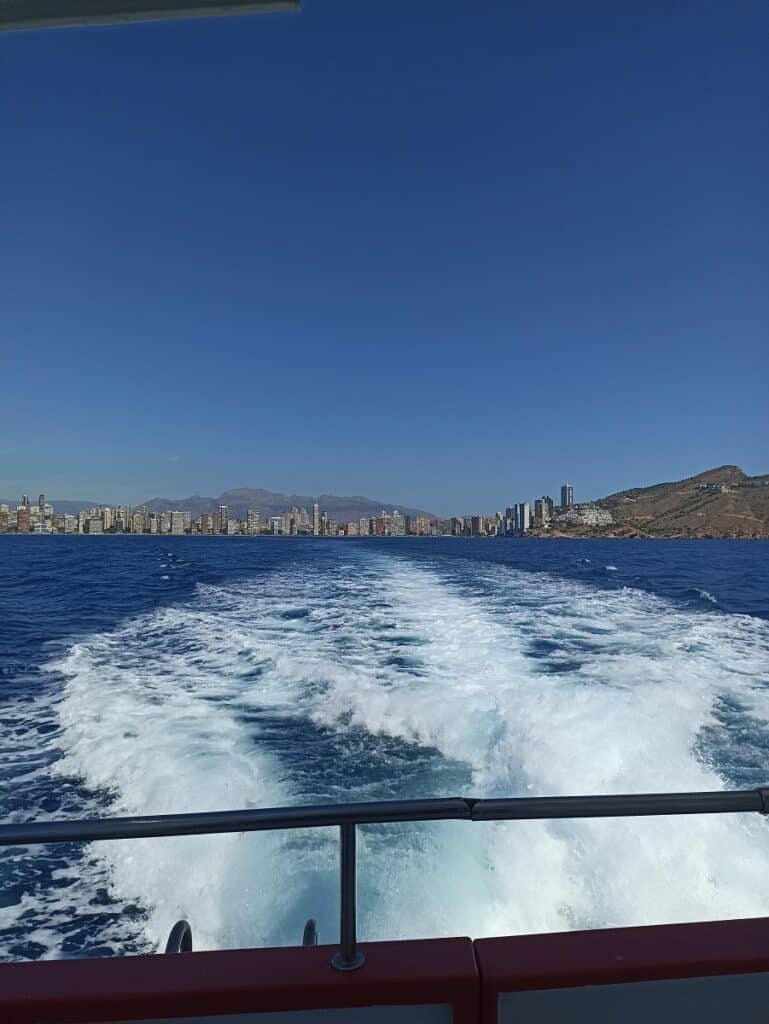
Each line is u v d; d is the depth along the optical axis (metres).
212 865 4.46
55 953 3.73
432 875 4.28
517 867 4.37
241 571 25.88
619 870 4.32
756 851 4.51
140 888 4.29
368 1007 1.27
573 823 4.82
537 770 5.88
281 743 6.64
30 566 31.81
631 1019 1.29
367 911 3.96
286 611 14.82
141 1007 1.25
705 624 13.21
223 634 12.26
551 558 35.16
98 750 6.54
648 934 1.39
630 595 18.12
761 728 6.85
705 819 4.86
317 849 4.63
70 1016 1.24
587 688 8.20
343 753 6.36
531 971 1.28
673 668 9.36
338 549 45.44
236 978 1.28
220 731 6.98
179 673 9.49
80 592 20.81
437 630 12.27
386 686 8.41
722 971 1.30
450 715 7.25
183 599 17.73
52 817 5.21
